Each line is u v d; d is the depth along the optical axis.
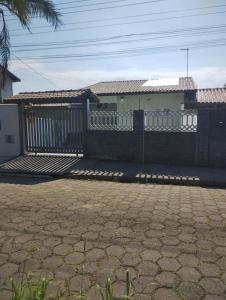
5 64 10.77
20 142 11.52
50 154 11.51
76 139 10.95
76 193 6.77
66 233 4.51
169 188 7.34
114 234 4.46
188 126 9.45
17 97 11.73
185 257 3.79
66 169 9.29
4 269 3.53
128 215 5.26
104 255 3.85
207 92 18.03
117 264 3.62
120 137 10.23
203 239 4.29
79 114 10.73
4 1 10.05
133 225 4.80
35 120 11.36
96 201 6.11
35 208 5.67
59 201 6.11
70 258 3.77
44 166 9.80
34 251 3.96
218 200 6.23
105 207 5.70
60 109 10.97
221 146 9.22
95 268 3.54
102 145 10.52
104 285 3.21
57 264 3.63
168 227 4.72
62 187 7.42
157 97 18.31
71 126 10.93
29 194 6.70
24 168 9.62
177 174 8.42
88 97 10.67
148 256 3.81
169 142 9.72
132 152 10.15
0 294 3.06
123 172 8.75
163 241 4.23
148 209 5.59
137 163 10.02
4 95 20.83
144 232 4.54
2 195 6.63
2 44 10.56
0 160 10.89
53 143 11.27
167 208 5.65
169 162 9.81
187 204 5.92
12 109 11.55
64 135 11.08
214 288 3.15
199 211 5.48
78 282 3.27
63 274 3.42
